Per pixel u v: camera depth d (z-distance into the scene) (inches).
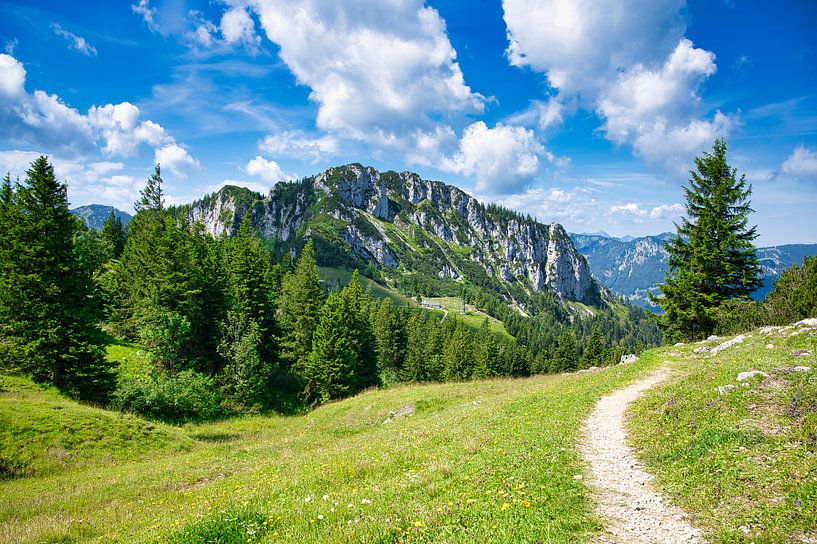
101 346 1523.1
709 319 1498.5
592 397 812.0
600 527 308.8
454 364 3863.2
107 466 1005.2
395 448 660.7
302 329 2472.9
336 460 651.5
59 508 682.8
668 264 1614.2
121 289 2386.8
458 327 4916.3
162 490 748.6
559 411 732.0
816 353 633.6
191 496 638.5
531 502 337.4
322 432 1266.0
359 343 2645.2
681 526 308.2
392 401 1451.8
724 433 438.6
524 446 518.3
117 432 1136.2
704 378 669.9
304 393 2258.9
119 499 712.4
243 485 641.6
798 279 1315.2
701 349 1156.5
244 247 2442.2
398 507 357.4
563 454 475.2
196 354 2001.7
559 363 4471.0
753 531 278.8
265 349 2380.7
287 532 344.2
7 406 1070.4
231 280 2341.3
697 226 1530.5
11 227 1448.1
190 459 1023.6
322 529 337.1
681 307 1568.7
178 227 2741.1
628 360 1406.3
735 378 592.7
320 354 2208.4
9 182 2054.6
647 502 354.9
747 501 319.9
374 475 518.3
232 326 1952.5
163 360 1792.6
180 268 1961.1
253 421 1729.8
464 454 525.3
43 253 1424.7
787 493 312.5
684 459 427.8
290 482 558.6
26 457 938.7
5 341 1396.4
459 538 281.7
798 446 374.9
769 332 1024.9
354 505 385.4
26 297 1393.9
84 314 1489.9
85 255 2637.8
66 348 1419.8
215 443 1294.3
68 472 946.7
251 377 1916.8
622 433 578.6
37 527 566.6
